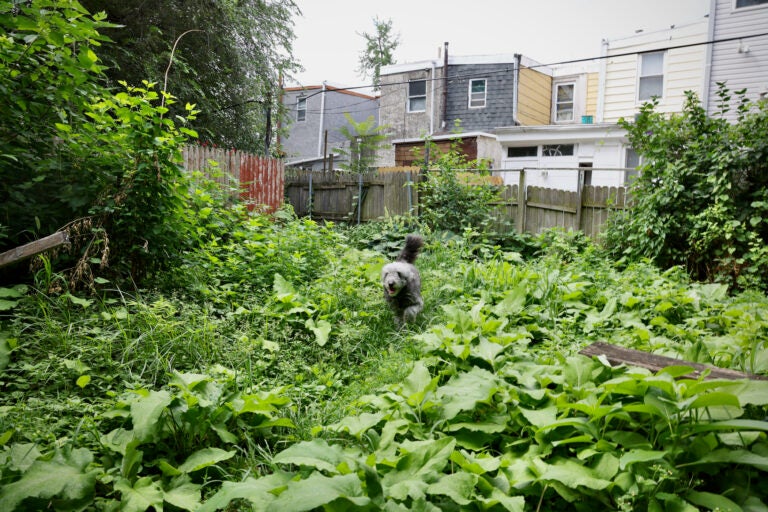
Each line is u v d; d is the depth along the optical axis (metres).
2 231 3.60
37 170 3.77
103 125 4.15
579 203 8.69
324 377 3.41
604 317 4.46
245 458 2.46
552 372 2.86
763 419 2.18
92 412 2.61
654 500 1.84
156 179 4.10
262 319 4.14
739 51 11.16
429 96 19.67
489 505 1.85
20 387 2.74
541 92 18.80
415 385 2.83
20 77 3.70
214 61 10.92
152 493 1.99
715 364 3.03
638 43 14.40
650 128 7.31
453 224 9.12
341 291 4.88
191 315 3.82
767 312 3.99
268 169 9.58
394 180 10.44
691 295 4.81
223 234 6.11
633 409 2.08
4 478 1.93
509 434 2.50
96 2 8.74
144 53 9.12
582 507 1.95
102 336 3.20
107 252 3.69
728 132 6.55
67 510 1.85
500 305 4.62
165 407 2.36
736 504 1.79
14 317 3.38
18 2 3.48
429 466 2.00
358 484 1.72
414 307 4.72
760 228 6.17
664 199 6.67
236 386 2.81
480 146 16.42
